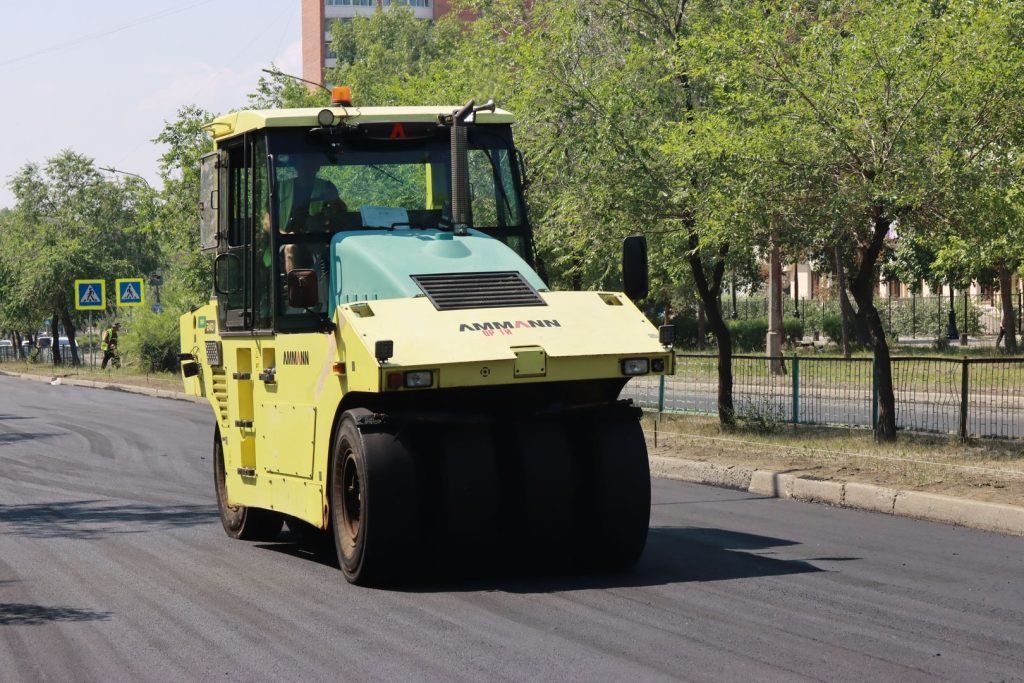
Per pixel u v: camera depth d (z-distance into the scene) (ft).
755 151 59.93
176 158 138.72
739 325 203.82
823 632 27.99
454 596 32.81
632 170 69.92
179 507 52.19
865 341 172.45
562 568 36.37
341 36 341.62
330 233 38.17
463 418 34.19
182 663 26.61
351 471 34.60
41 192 241.76
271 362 39.32
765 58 60.44
